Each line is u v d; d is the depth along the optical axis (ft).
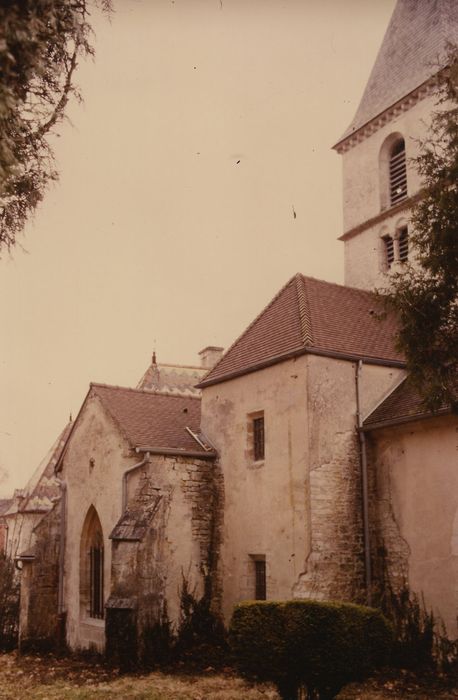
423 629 51.37
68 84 31.99
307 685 37.22
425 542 53.01
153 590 57.72
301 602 38.11
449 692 44.62
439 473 52.90
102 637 65.16
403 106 83.41
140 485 62.75
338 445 57.47
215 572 63.72
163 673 53.98
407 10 90.79
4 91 25.05
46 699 46.39
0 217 31.96
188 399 79.00
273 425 60.23
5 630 78.23
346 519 56.24
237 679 51.13
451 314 40.06
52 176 32.50
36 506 119.75
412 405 55.88
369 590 55.11
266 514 59.16
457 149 41.11
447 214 39.34
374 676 48.75
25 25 25.40
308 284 71.56
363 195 88.02
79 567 71.51
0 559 83.97
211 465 66.33
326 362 58.70
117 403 72.28
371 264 84.38
